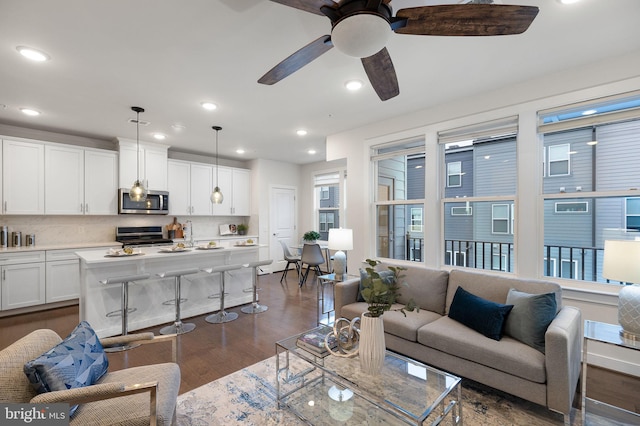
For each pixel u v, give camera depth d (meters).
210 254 4.18
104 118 3.93
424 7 1.31
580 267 2.79
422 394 1.66
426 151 3.70
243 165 7.16
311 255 5.60
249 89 3.07
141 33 2.12
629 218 2.60
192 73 2.72
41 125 4.23
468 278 2.71
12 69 2.60
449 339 2.20
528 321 2.08
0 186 3.99
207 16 1.96
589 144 2.76
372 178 4.34
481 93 3.24
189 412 2.04
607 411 2.01
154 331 3.48
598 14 1.95
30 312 4.09
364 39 1.40
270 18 1.99
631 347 1.79
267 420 1.96
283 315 3.98
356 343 2.13
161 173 5.38
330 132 4.68
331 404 2.03
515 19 1.39
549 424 1.88
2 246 4.17
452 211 3.62
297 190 7.62
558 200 2.90
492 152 3.33
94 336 1.69
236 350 2.96
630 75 2.45
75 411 1.35
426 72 2.76
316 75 2.78
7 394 1.23
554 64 2.63
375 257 4.33
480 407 2.06
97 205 4.74
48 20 1.96
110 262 3.22
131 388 1.27
